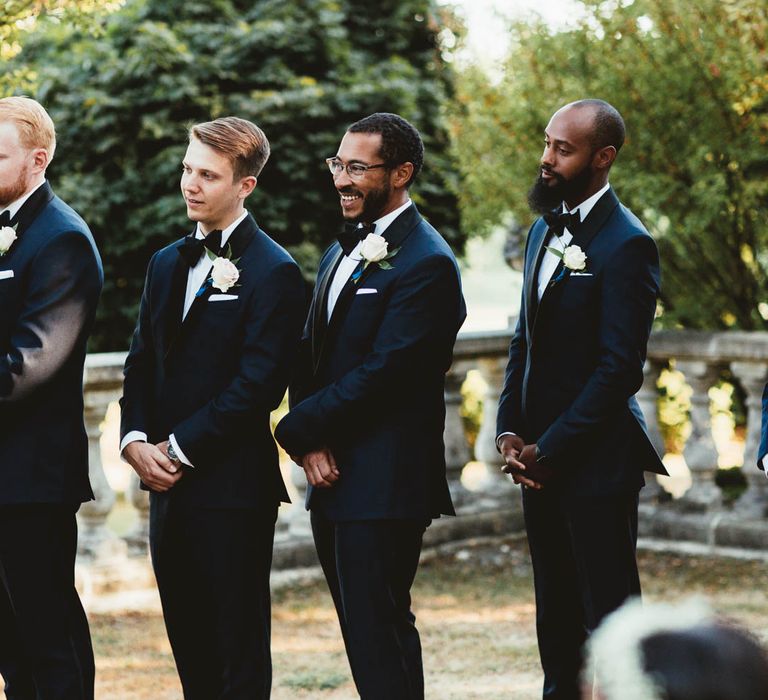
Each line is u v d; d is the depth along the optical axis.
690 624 0.90
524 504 3.72
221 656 3.44
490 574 6.17
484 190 7.25
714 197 6.28
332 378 3.47
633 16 6.59
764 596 5.52
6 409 3.35
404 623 3.46
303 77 10.31
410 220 3.49
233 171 3.43
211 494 3.39
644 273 3.44
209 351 3.42
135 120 10.16
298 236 10.42
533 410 3.60
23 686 3.61
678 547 6.44
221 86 10.32
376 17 11.45
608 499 3.47
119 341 10.38
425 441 3.45
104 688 4.45
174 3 10.57
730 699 0.86
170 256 3.54
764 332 6.54
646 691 0.87
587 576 3.49
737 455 7.79
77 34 10.70
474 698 4.26
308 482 3.52
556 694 3.70
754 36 5.97
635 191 6.52
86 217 9.88
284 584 5.95
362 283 3.44
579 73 6.84
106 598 5.56
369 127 3.44
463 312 3.55
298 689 4.41
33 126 3.44
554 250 3.53
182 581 3.49
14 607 3.43
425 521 3.48
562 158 3.50
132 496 5.88
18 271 3.38
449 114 7.61
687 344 6.36
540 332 3.57
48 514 3.40
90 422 5.60
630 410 3.55
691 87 6.43
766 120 6.27
